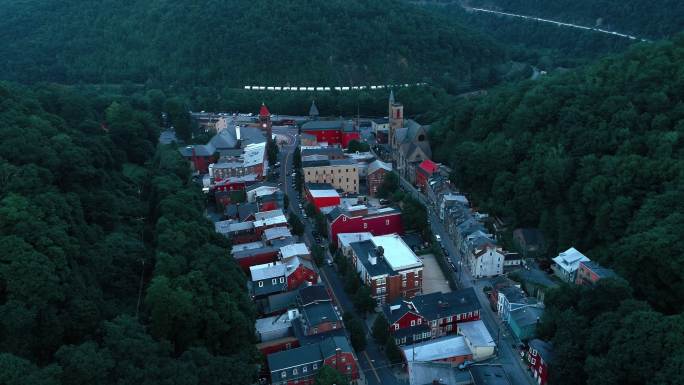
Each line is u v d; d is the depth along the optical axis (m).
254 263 135.88
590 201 140.38
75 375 72.69
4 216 90.38
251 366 94.25
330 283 135.75
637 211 128.25
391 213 157.00
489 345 108.38
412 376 101.50
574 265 131.00
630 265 118.12
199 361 86.25
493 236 147.25
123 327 83.25
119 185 145.38
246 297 109.69
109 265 103.56
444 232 162.88
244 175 190.12
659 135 139.38
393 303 117.31
